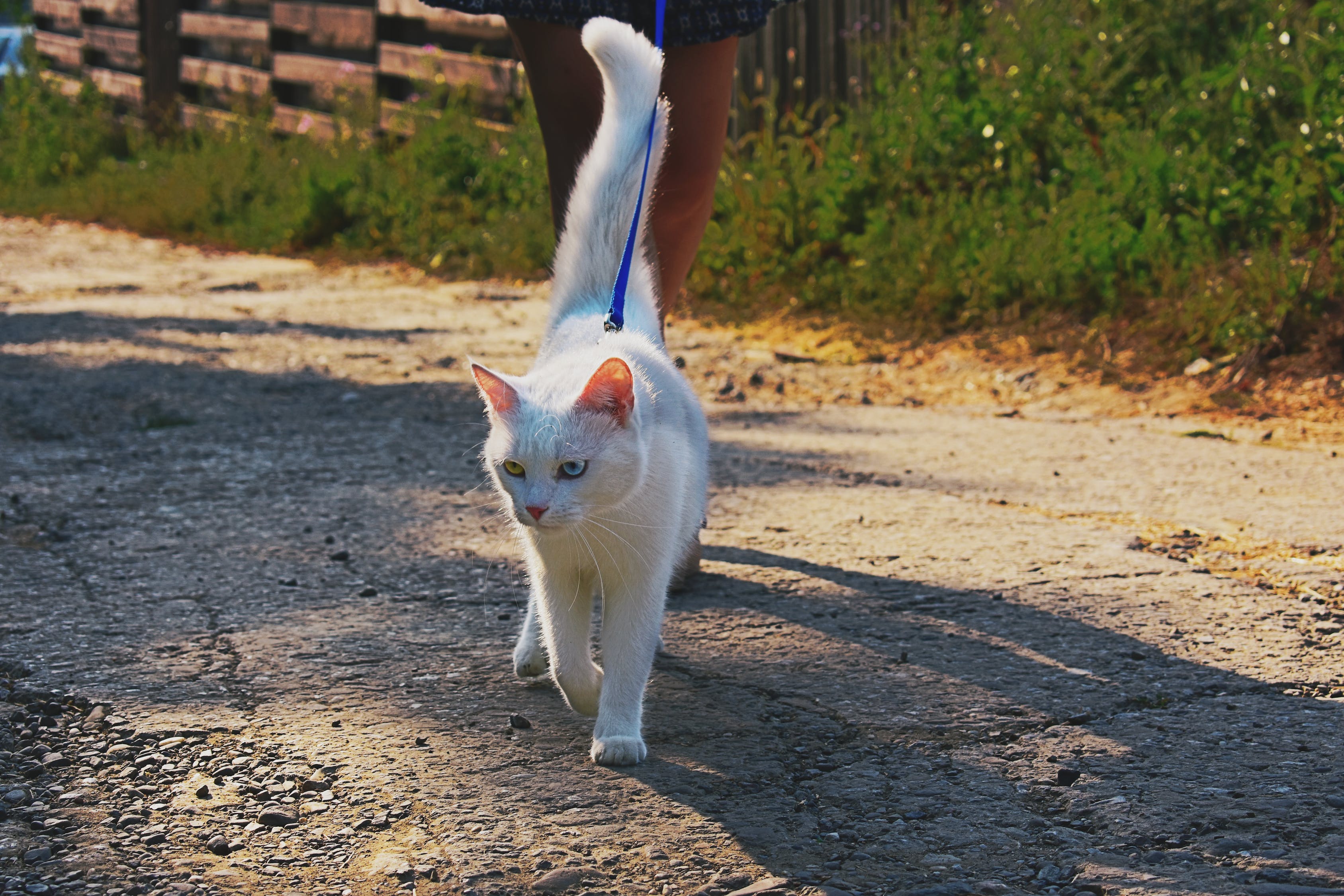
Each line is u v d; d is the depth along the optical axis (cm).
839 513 390
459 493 415
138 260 960
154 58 1409
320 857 201
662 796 222
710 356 639
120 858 199
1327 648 283
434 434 495
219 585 326
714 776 230
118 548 353
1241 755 233
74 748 236
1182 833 205
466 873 196
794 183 755
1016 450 465
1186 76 676
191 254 998
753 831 210
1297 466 434
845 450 467
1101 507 394
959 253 661
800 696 264
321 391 564
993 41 757
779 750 240
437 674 275
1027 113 710
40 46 1672
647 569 244
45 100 1443
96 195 1191
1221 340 553
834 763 235
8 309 746
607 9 330
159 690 261
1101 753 235
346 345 662
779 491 416
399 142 1115
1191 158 621
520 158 951
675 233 354
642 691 244
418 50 1104
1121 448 464
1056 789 222
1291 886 188
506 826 211
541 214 891
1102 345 586
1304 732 242
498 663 282
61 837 204
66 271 898
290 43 1278
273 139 1225
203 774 227
